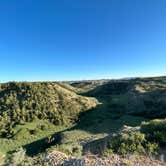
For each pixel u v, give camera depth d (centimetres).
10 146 6212
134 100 8775
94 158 1258
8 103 9131
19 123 7975
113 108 8944
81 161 1190
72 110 9250
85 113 9300
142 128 1627
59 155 1401
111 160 1224
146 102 8262
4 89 10256
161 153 1315
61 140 4831
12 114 8444
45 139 5584
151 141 1427
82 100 10144
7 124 7881
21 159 2489
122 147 1391
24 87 10075
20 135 7006
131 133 1531
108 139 1730
